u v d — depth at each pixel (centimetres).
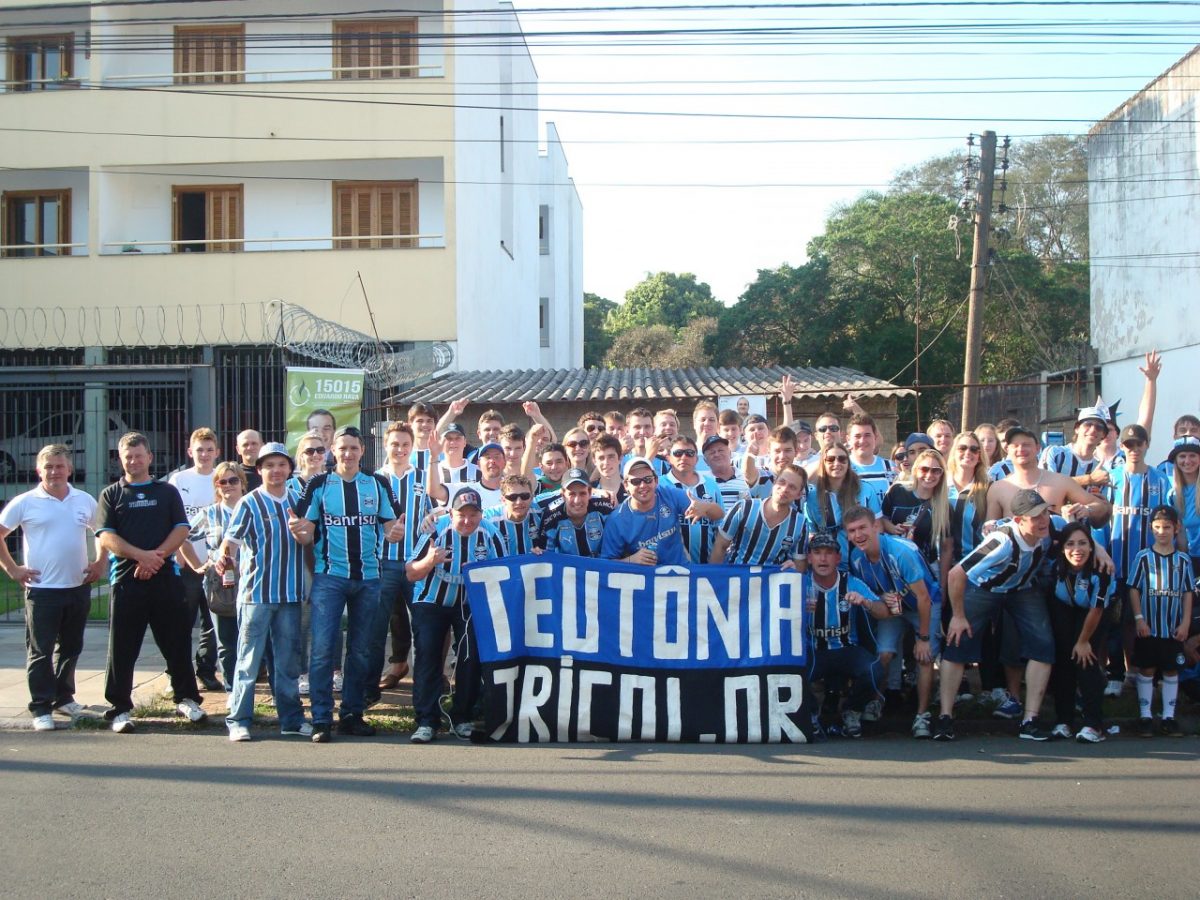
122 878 507
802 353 3778
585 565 796
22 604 1452
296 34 2028
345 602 806
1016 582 772
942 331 3319
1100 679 771
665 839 555
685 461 872
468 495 791
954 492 880
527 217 3184
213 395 1675
